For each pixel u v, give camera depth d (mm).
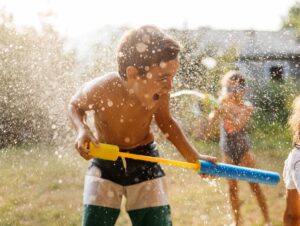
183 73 8242
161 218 2332
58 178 5398
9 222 3719
